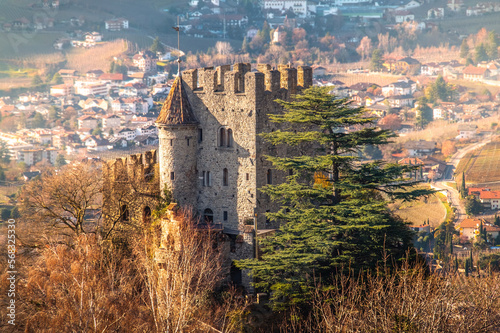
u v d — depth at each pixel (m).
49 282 175.25
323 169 191.62
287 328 169.25
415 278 149.00
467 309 136.62
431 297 136.38
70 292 163.88
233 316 174.00
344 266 175.12
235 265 182.88
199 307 168.88
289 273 180.38
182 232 191.38
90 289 159.25
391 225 183.62
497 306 138.00
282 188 187.12
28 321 164.25
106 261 193.50
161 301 157.50
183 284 160.00
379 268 171.12
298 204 191.88
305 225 178.75
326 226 177.12
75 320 156.00
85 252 185.50
